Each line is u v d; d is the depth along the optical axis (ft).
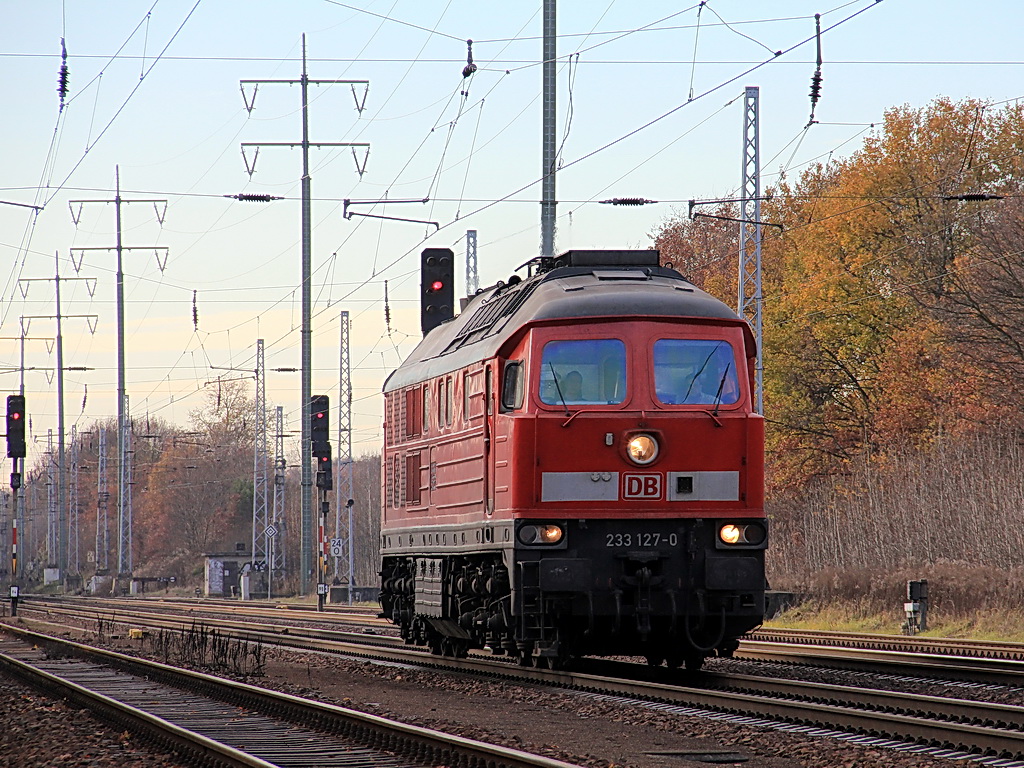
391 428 213.66
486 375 158.10
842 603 309.83
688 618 144.77
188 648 220.02
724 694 126.72
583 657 194.08
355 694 154.51
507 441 148.25
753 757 101.35
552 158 252.62
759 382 331.77
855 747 101.14
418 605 192.65
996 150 460.55
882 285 470.80
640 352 146.41
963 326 396.78
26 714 140.15
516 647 165.58
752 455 145.59
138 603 583.99
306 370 464.24
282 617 392.68
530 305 153.07
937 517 338.34
